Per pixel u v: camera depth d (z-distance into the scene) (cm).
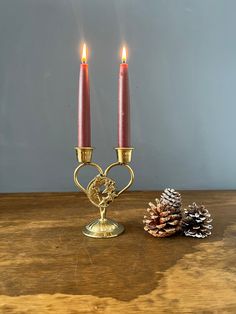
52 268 34
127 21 65
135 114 68
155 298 29
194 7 66
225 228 46
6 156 68
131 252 38
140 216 51
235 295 29
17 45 65
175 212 44
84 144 42
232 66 68
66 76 66
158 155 70
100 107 67
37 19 64
